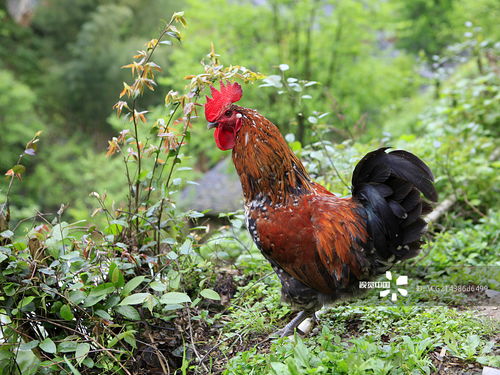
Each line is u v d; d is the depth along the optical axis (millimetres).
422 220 1174
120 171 4145
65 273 1162
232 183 2982
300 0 3654
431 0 5191
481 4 4059
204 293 1216
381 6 3998
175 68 3107
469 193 1957
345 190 1688
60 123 5988
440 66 3137
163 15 6184
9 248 1163
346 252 1188
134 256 1249
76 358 1121
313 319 1316
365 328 1288
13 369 1155
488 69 2740
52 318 1192
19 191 4816
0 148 4816
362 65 3859
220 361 1242
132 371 1218
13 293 1127
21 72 5977
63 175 4883
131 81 5750
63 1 6258
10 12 6645
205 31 3705
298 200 1222
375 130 3479
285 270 1222
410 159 1163
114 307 1200
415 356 1107
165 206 1362
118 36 6023
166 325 1320
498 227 1759
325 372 1055
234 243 1695
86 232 1282
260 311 1396
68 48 6203
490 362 1109
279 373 1058
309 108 2949
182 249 1246
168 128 1311
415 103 3961
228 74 1286
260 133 1223
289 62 3568
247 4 3605
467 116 2441
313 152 1675
